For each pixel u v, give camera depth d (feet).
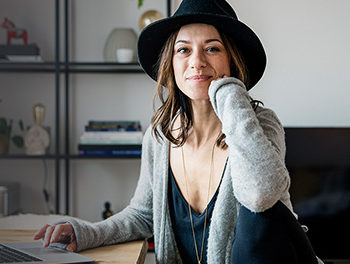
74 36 9.14
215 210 3.56
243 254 2.81
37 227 5.25
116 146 8.34
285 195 3.35
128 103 9.18
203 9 3.80
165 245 3.94
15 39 8.48
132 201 4.27
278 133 3.45
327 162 7.97
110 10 9.18
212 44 3.75
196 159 3.96
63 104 9.12
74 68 8.91
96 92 9.18
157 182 4.03
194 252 3.88
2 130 8.53
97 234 3.63
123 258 3.26
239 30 3.78
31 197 9.18
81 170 9.21
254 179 2.86
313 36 9.11
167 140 4.09
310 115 9.09
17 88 9.15
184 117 4.02
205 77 3.72
